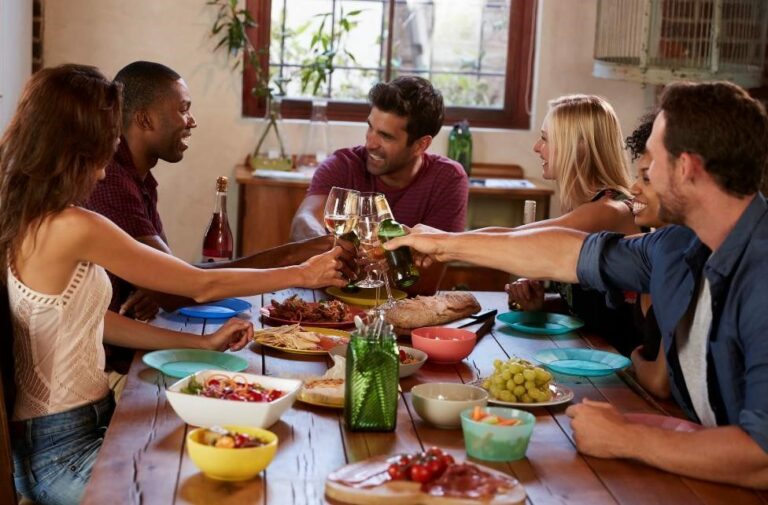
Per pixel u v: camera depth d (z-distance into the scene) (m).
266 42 5.06
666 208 1.90
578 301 2.91
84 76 2.13
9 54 4.18
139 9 4.82
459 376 2.25
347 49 5.14
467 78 5.22
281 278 2.43
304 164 4.93
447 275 4.58
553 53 5.11
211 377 1.95
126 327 2.33
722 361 1.86
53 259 2.12
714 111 1.80
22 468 2.19
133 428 1.83
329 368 2.25
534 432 1.90
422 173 3.63
